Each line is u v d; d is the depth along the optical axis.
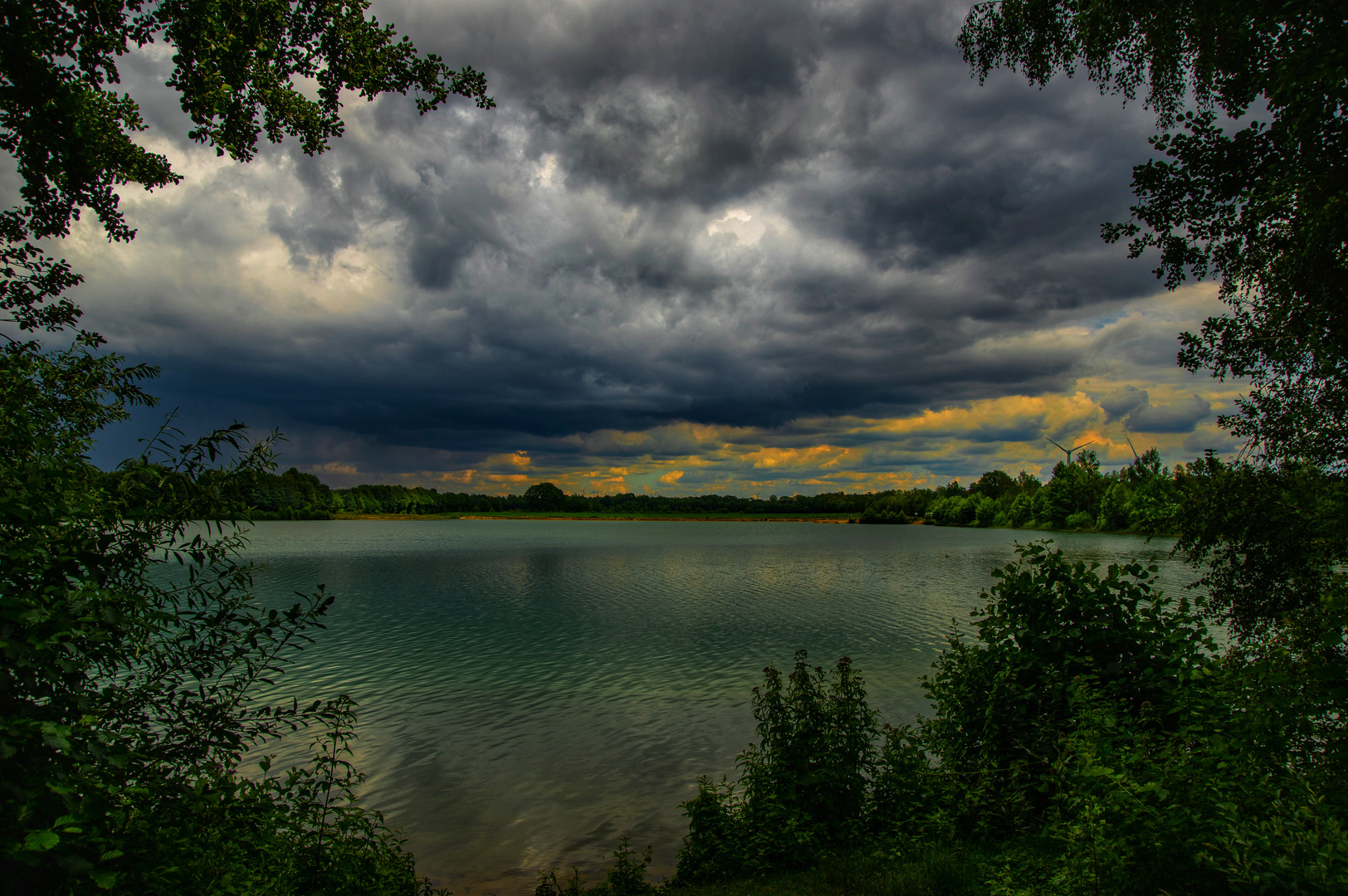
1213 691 7.08
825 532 185.00
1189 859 5.15
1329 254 8.19
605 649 30.14
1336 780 5.92
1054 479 157.75
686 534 169.88
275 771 15.37
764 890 7.84
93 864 3.78
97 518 4.80
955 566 75.81
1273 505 11.20
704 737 18.11
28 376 5.98
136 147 9.85
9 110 8.45
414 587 54.28
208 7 8.84
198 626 5.60
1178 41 10.07
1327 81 7.15
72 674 4.19
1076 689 7.71
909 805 9.28
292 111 9.75
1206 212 11.05
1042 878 6.20
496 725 19.16
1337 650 6.79
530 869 11.41
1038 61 11.95
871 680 23.06
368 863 7.39
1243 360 11.45
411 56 10.25
